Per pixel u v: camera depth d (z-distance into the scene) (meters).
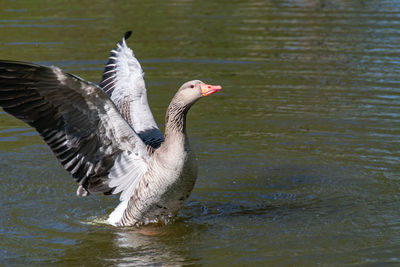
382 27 23.44
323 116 15.66
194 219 10.57
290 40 21.91
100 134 9.84
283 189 11.87
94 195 11.68
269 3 28.56
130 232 10.06
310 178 12.36
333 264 8.70
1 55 19.00
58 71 8.66
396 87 17.45
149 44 21.41
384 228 10.01
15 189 11.69
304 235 9.78
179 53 20.66
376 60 19.72
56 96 9.13
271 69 19.16
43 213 10.72
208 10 26.77
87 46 20.53
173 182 9.84
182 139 9.80
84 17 24.70
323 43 21.56
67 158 9.84
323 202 11.22
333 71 18.91
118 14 25.52
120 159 10.24
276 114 15.91
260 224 10.27
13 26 22.72
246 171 12.77
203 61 19.83
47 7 26.44
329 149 13.77
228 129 15.13
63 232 10.00
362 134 14.49
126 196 10.41
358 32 22.81
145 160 10.21
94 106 9.36
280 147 13.97
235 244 9.48
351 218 10.45
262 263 8.76
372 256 8.95
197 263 8.79
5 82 8.85
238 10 26.83
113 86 12.27
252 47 21.25
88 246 9.47
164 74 18.66
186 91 9.70
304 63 19.62
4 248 9.34
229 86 17.80
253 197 11.53
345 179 12.23
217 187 12.02
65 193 11.66
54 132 9.51
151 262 8.89
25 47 20.09
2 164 12.85
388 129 14.74
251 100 16.83
